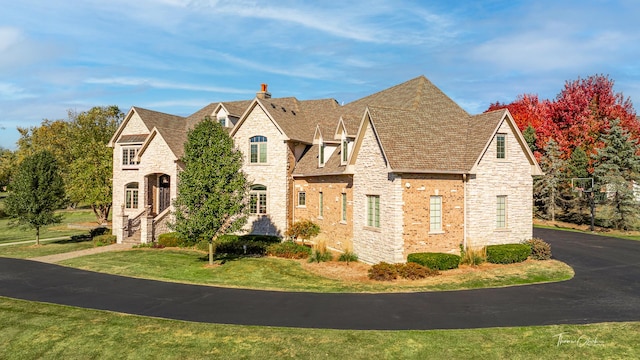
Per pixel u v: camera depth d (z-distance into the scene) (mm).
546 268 21156
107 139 55062
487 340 12008
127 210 34875
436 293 17031
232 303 15734
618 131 36781
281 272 20984
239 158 24125
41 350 11875
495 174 23531
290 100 38062
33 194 31125
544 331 12625
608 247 28031
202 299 16297
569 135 47938
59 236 38719
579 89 48812
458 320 13648
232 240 28000
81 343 12195
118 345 12000
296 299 16234
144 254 26531
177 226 22234
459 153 23344
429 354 11203
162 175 35969
